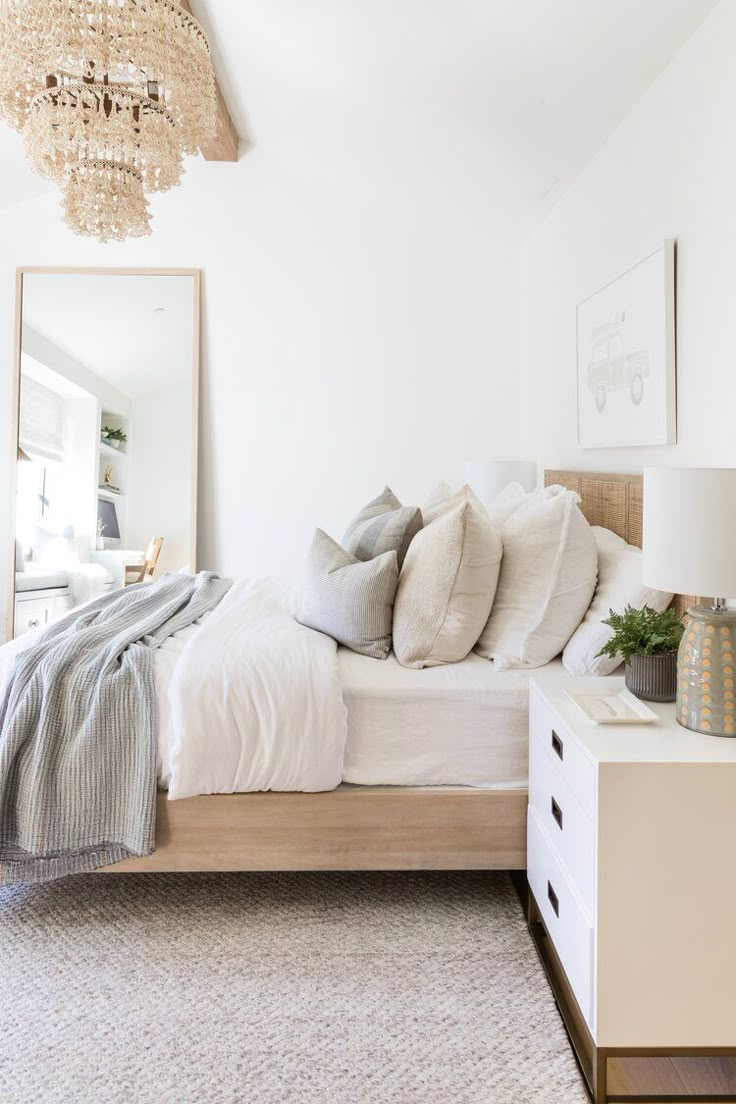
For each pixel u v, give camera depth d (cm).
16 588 433
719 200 199
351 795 188
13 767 182
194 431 439
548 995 163
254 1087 136
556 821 160
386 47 288
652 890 133
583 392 308
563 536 208
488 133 327
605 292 278
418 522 238
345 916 195
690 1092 137
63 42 200
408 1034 150
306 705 184
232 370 445
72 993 163
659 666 169
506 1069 141
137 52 205
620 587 201
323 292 443
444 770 192
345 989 164
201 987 165
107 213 225
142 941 183
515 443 447
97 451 439
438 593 207
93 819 182
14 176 406
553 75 263
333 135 387
